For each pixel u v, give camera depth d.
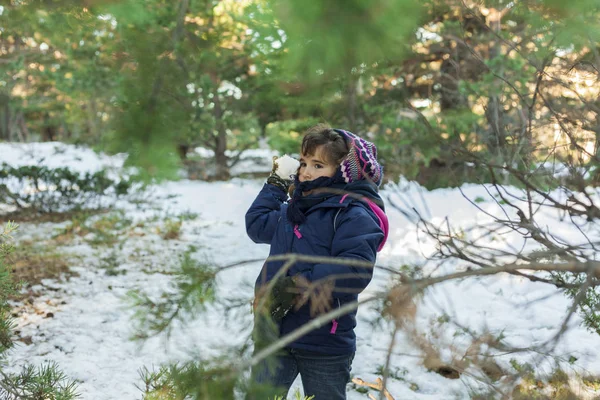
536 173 1.67
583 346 3.25
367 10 0.75
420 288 0.93
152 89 0.94
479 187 8.62
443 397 3.03
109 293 4.80
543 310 4.02
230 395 0.98
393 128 5.15
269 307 1.53
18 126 21.12
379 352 3.58
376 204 1.93
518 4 1.23
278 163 2.17
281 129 9.31
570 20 1.05
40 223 8.05
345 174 1.89
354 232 1.82
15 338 3.71
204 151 17.88
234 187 12.55
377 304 0.98
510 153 1.71
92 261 5.89
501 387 1.07
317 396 1.92
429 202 7.59
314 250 1.84
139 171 0.92
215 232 7.76
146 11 1.00
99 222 7.75
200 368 1.03
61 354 3.52
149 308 1.11
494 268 0.98
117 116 0.93
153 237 7.29
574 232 4.41
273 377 1.84
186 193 11.29
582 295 0.98
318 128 1.93
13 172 8.45
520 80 3.51
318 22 0.75
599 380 2.73
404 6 0.75
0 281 2.41
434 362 0.94
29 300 4.57
